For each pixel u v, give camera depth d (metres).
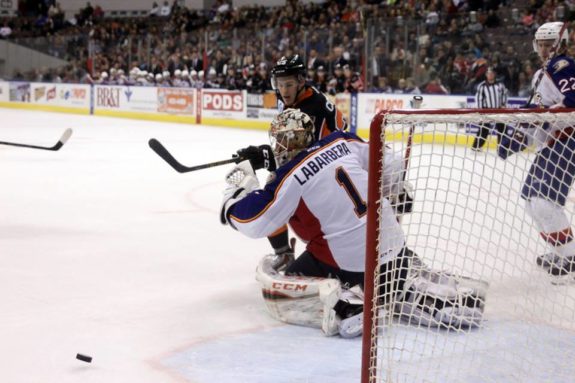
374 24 14.93
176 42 19.97
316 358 3.05
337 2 20.64
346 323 3.25
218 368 2.94
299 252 5.00
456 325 3.24
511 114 2.49
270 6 25.41
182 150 12.34
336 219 3.36
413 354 2.95
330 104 4.18
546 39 4.46
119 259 4.80
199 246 5.21
